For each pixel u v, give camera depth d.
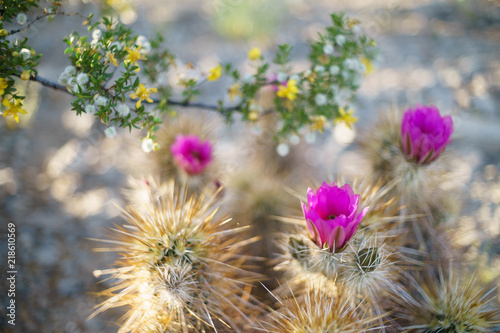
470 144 1.10
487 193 1.01
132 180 0.88
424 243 0.80
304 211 0.70
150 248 0.72
